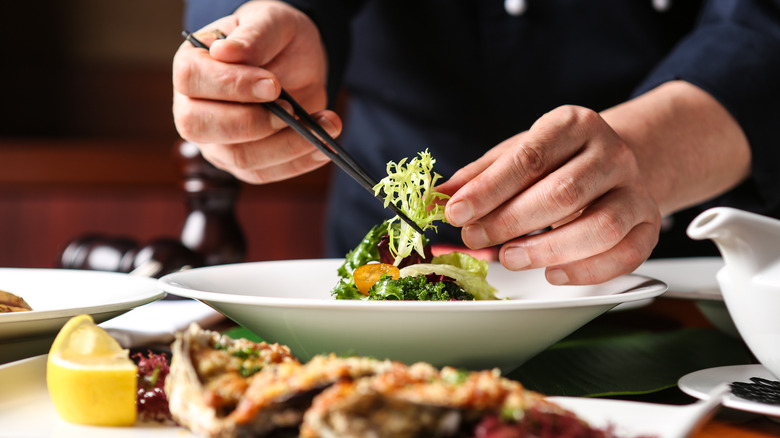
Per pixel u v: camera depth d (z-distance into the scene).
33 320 0.57
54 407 0.54
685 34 1.13
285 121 0.68
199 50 0.71
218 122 0.71
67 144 2.27
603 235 0.65
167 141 2.60
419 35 1.15
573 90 1.12
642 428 0.49
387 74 1.17
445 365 0.59
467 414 0.48
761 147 0.84
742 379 0.58
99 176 2.27
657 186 0.77
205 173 0.99
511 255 0.66
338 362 0.49
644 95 0.83
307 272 0.72
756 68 0.85
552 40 1.11
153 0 2.56
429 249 0.71
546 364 0.65
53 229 2.30
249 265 0.71
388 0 1.16
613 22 1.10
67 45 2.54
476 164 0.69
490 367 0.60
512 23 1.11
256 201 2.36
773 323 0.56
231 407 0.50
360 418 0.47
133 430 0.52
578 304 0.57
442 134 1.16
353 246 1.25
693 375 0.59
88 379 0.52
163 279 0.63
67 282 0.72
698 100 0.83
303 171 0.82
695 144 0.81
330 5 0.90
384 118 1.19
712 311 0.70
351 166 0.68
